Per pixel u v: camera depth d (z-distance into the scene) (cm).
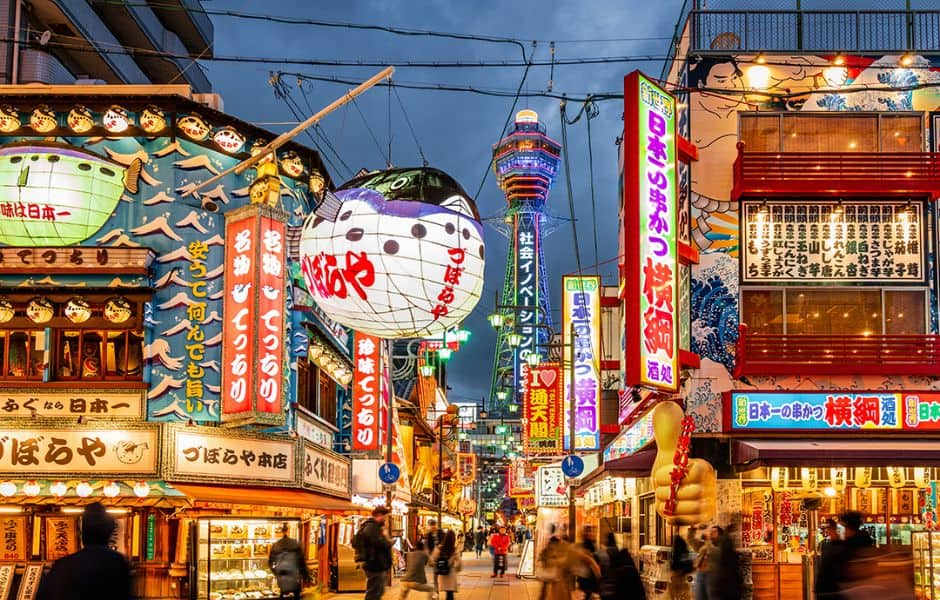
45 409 2288
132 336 2344
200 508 2281
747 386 2383
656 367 2134
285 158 2567
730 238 2452
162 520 2275
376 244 1180
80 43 4306
